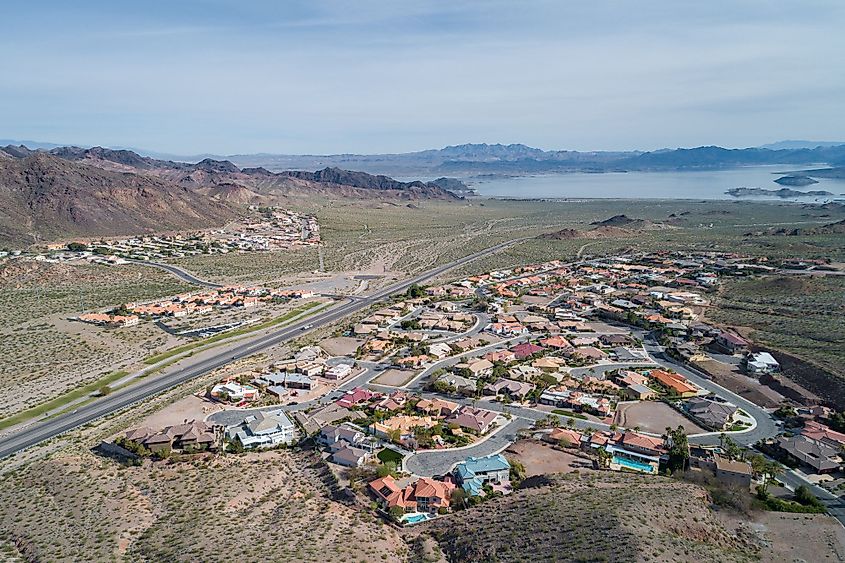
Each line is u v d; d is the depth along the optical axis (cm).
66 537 8562
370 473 10775
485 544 7988
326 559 7738
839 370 14750
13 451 12181
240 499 9744
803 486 10081
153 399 14925
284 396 14950
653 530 7819
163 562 7781
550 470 10950
